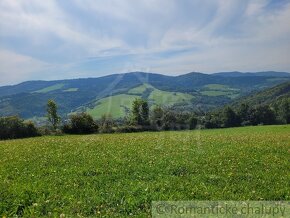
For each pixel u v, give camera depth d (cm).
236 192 1191
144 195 1115
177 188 1220
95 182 1312
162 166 1628
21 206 1008
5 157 2014
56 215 927
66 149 2347
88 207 1002
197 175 1452
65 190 1175
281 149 2339
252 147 2452
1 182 1270
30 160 1845
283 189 1208
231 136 4072
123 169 1552
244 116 11644
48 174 1477
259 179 1380
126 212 983
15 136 7462
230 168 1592
